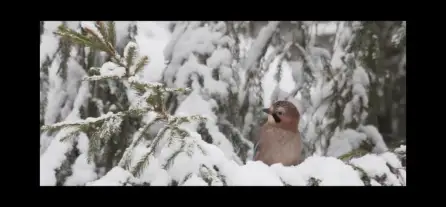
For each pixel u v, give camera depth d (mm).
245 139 10688
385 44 11180
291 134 8016
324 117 11453
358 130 11219
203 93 10445
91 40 5152
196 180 4508
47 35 10148
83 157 8922
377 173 5230
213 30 10992
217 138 10055
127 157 4938
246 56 11688
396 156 5688
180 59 10797
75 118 10008
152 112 5164
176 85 10523
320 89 11633
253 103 11164
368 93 11266
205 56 10781
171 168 4781
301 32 11523
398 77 11852
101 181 4508
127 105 10117
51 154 8914
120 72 5094
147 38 11781
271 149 8023
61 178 8828
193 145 4855
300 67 11523
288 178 4828
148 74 11031
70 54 10359
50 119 10219
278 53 11531
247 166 4770
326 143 11273
